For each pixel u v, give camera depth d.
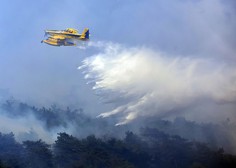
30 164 63.22
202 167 68.31
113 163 64.69
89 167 63.16
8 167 58.06
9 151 66.69
